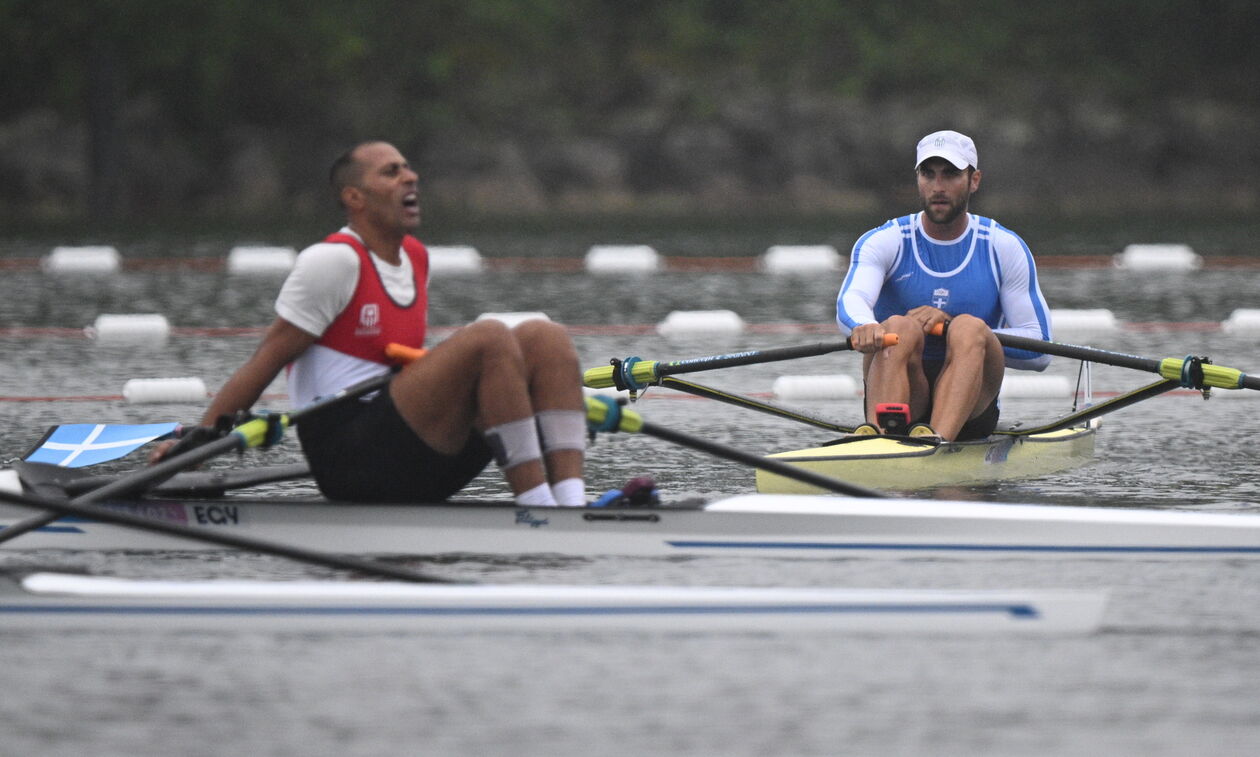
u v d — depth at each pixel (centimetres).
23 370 4238
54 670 1619
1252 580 1948
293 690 1556
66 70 11062
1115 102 12444
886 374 2627
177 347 4762
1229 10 12719
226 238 9312
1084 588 1912
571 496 2092
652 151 11769
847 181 11812
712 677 1586
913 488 2484
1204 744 1411
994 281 2816
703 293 6431
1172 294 6297
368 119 11650
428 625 1736
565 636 1720
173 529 1819
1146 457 2909
